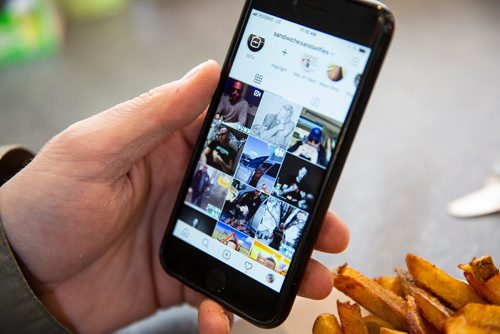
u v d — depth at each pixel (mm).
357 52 262
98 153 274
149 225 334
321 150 266
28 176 273
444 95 486
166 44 602
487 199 363
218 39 602
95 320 328
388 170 413
